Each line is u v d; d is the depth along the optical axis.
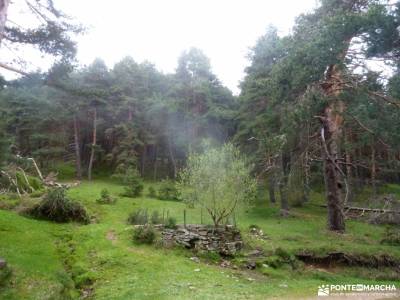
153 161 59.38
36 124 49.34
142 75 57.44
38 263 14.03
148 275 13.95
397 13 15.73
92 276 13.97
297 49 18.92
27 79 17.08
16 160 36.44
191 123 50.50
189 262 16.17
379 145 20.66
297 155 23.67
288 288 13.55
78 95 19.41
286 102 20.11
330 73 19.36
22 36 16.31
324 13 21.77
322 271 17.14
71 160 55.94
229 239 18.78
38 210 22.83
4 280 11.11
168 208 29.95
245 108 35.88
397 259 18.36
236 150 21.20
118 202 31.66
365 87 17.16
